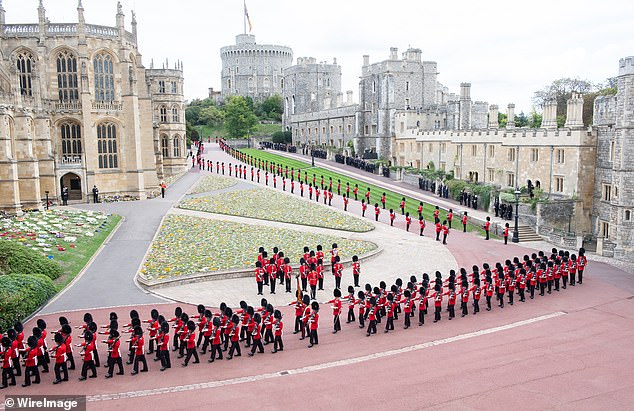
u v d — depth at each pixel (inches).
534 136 2453.2
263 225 2014.0
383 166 3476.9
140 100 2743.6
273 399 731.4
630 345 933.2
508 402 718.5
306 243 1732.3
